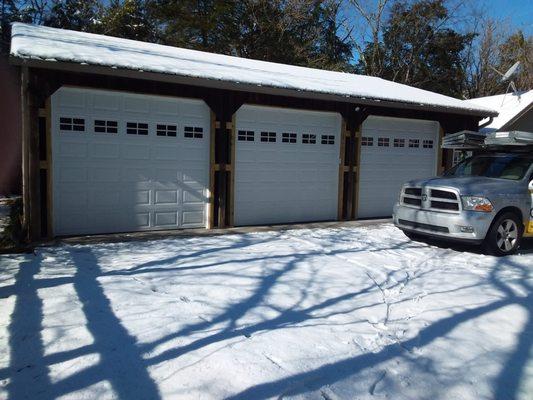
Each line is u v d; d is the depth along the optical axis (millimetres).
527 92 17297
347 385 3221
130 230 8711
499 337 4145
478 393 3201
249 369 3344
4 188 11781
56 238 7898
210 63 10617
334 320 4418
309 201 10734
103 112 8273
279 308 4672
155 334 3883
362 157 11453
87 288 5043
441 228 7531
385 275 6086
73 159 8094
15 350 3553
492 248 7344
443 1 29031
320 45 28172
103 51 8844
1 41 17328
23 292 4883
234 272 5910
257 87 9008
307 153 10594
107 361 3391
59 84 7719
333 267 6379
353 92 10406
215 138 9305
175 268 6016
